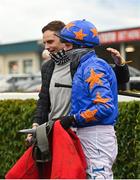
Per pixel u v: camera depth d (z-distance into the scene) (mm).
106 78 3977
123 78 4594
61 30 4535
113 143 4062
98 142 4000
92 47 4219
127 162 5691
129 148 5676
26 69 41969
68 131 3984
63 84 4176
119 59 4539
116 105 4125
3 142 6578
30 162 4105
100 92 3902
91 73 3965
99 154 4008
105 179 4016
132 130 5645
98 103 3885
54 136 3945
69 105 4176
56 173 3857
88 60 4066
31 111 6352
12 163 6527
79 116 3936
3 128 6559
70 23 4258
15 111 6488
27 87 19984
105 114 3895
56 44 4688
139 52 29750
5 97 7418
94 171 4016
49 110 4445
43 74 4391
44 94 4414
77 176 3824
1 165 6621
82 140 4031
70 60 4164
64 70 4195
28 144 4340
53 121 4031
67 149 3879
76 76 4051
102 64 4027
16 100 6742
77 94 4027
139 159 5559
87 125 4004
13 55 42812
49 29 4703
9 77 21578
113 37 27703
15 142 6484
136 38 27219
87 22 4250
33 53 41062
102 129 3996
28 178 4105
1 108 6574
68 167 3838
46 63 4395
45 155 4043
